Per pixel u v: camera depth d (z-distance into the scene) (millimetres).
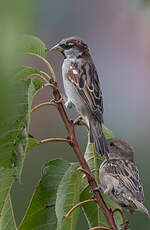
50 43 15844
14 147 4898
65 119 5812
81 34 18844
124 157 8422
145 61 20891
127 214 11438
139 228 11383
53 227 6207
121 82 20750
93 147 6855
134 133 16281
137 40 20469
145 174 12984
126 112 18891
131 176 7969
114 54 21094
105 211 5855
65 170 6172
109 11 19484
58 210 5676
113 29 20109
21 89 4738
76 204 6176
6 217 5840
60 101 5758
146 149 14617
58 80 16938
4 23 2322
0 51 2357
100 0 19062
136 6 4754
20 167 4859
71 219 6227
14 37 2361
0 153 4867
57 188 6172
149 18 4820
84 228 11648
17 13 2328
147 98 20188
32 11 2383
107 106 19359
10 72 2393
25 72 5539
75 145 5781
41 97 15727
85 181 6480
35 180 13227
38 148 13781
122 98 20172
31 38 5672
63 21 15859
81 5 17719
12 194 12602
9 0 2305
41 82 5590
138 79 20703
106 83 20734
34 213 6164
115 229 5789
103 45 20938
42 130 15414
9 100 2408
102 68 20969
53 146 13977
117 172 7938
